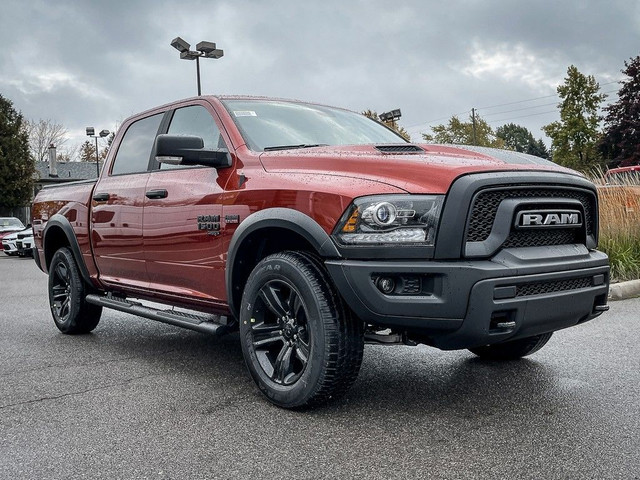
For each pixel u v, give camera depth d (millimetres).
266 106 4434
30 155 40188
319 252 3188
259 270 3496
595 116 44531
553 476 2508
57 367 4441
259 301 3535
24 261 19156
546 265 3113
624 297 7320
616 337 5102
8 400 3641
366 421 3188
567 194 3369
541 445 2834
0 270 14898
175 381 4016
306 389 3236
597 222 3629
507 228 3029
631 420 3145
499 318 3018
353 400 3539
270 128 4156
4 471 2635
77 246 5395
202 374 4191
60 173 51031
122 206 4738
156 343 5277
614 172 9883
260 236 3680
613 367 4176
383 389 3754
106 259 5031
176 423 3197
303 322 3365
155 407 3469
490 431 3023
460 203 2945
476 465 2625
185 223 4086
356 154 3447
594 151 44562
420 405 3439
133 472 2605
